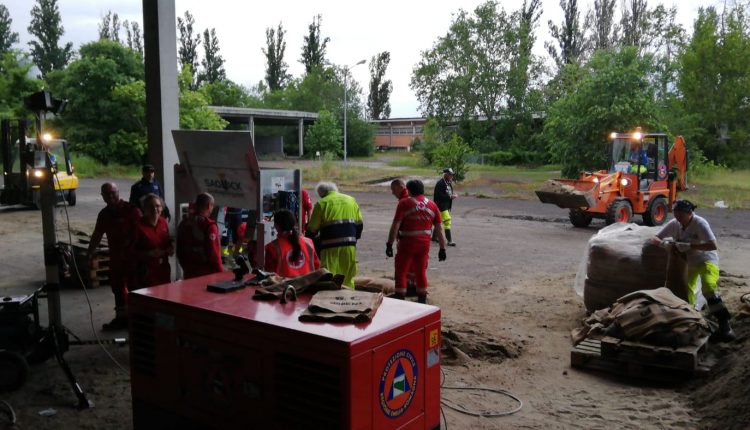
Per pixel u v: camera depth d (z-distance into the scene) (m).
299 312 3.31
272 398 3.11
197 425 3.50
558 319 7.88
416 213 7.71
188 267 6.37
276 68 101.12
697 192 26.16
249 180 7.13
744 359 5.38
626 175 16.77
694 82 38.28
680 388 5.57
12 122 19.66
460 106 57.84
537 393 5.48
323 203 6.96
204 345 3.41
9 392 5.23
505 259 12.20
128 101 43.34
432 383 3.44
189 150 7.66
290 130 79.19
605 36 63.66
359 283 9.00
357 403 2.85
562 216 19.81
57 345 5.36
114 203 6.98
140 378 3.81
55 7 83.69
